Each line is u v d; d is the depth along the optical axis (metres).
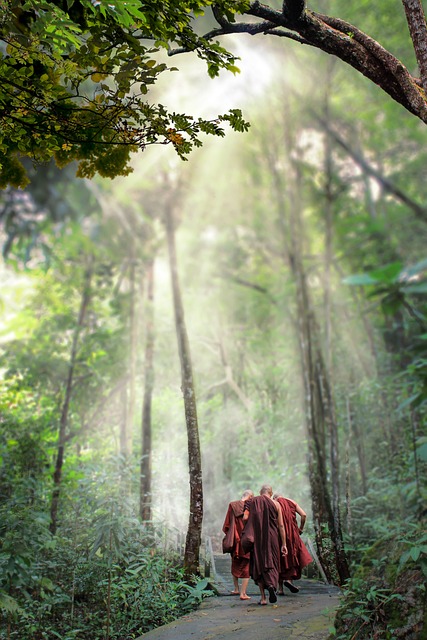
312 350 10.79
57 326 13.32
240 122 3.63
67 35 3.23
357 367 12.48
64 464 10.33
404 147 14.43
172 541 8.24
